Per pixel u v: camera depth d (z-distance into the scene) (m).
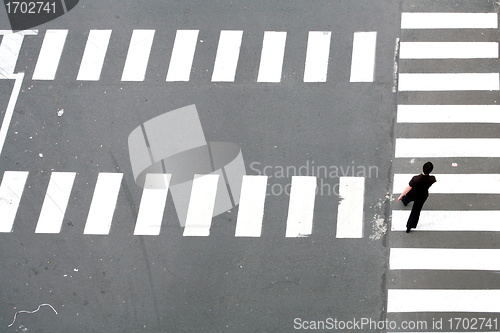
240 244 12.16
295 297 11.59
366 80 13.73
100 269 12.14
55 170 13.22
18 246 12.46
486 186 12.37
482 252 11.74
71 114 13.85
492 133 12.93
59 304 11.88
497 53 13.91
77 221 12.64
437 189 12.38
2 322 11.80
